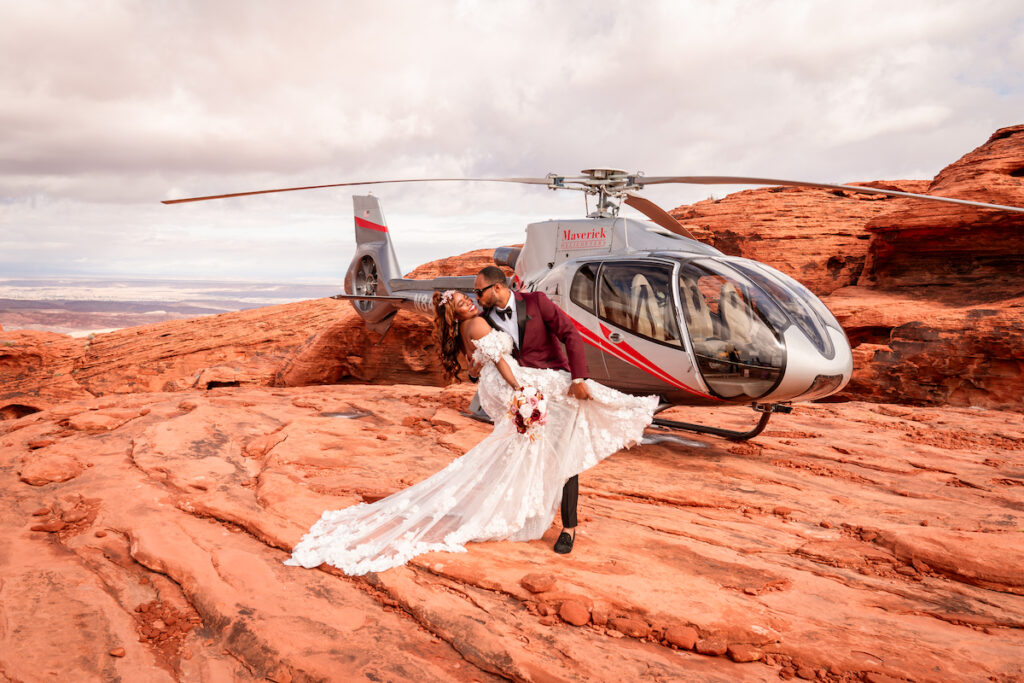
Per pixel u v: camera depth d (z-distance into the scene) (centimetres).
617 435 383
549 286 713
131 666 270
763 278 604
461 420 798
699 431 748
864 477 579
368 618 310
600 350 656
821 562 384
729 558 380
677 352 593
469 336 375
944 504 496
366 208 2027
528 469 381
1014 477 589
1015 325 1552
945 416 955
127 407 881
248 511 443
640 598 320
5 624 303
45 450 630
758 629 291
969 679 254
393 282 1338
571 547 383
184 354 3331
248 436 708
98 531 413
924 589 346
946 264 2053
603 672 262
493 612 312
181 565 360
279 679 261
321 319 3503
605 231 716
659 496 504
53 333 3531
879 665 264
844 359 571
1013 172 2064
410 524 390
